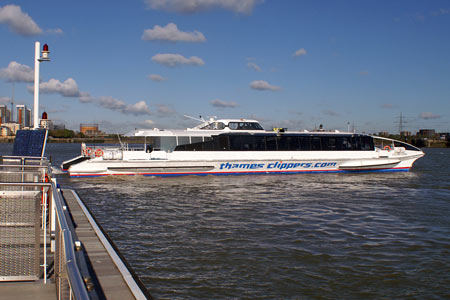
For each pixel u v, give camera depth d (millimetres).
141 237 13984
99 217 17250
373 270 11078
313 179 31328
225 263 11430
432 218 17438
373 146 36562
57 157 68938
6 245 6324
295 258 11914
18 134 18031
